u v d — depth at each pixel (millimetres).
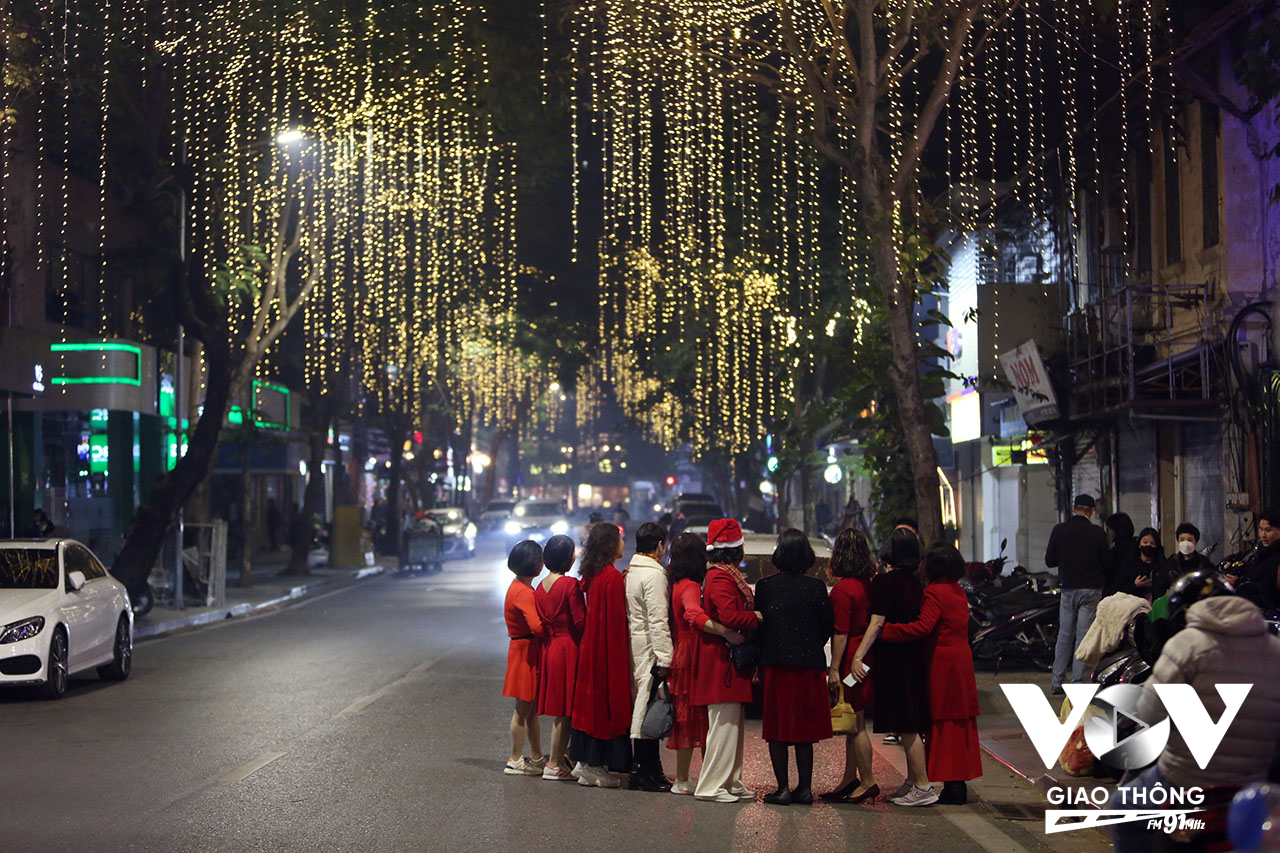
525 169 32625
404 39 24047
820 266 31266
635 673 9992
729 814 9211
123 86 23469
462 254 37938
